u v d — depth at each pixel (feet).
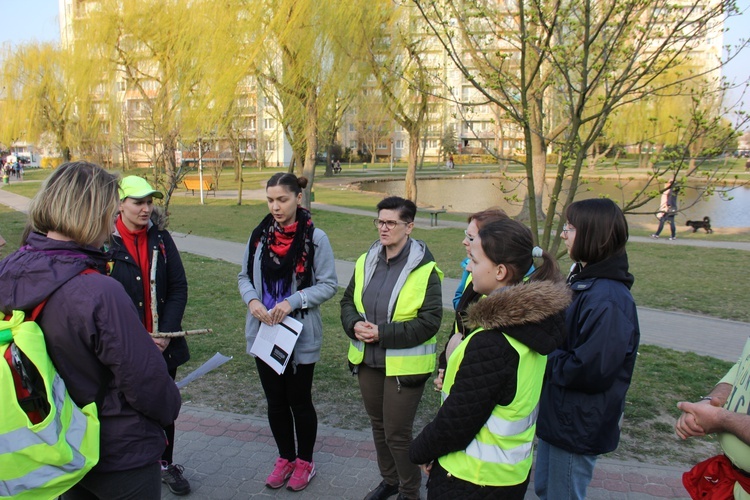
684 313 25.85
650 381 16.93
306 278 10.96
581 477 8.22
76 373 6.16
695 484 6.54
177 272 10.83
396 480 10.69
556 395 8.14
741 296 29.07
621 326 7.57
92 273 6.24
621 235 7.94
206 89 49.08
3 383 5.57
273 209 10.74
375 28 45.75
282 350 10.46
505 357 6.34
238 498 10.75
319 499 10.71
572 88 13.93
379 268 10.51
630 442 13.08
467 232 9.89
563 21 14.21
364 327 10.03
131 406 6.44
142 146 91.81
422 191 116.26
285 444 11.27
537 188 58.59
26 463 5.61
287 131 57.88
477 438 6.56
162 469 10.87
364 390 10.57
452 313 25.53
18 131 94.02
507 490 6.54
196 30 49.34
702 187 14.53
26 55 92.22
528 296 6.29
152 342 6.51
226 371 17.44
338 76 48.26
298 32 45.73
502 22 16.76
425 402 15.29
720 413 6.01
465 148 247.70
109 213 6.47
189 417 14.21
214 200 87.30
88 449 6.05
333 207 77.92
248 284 11.38
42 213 6.19
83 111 72.13
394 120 64.23
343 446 12.80
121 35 67.41
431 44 40.57
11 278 5.95
